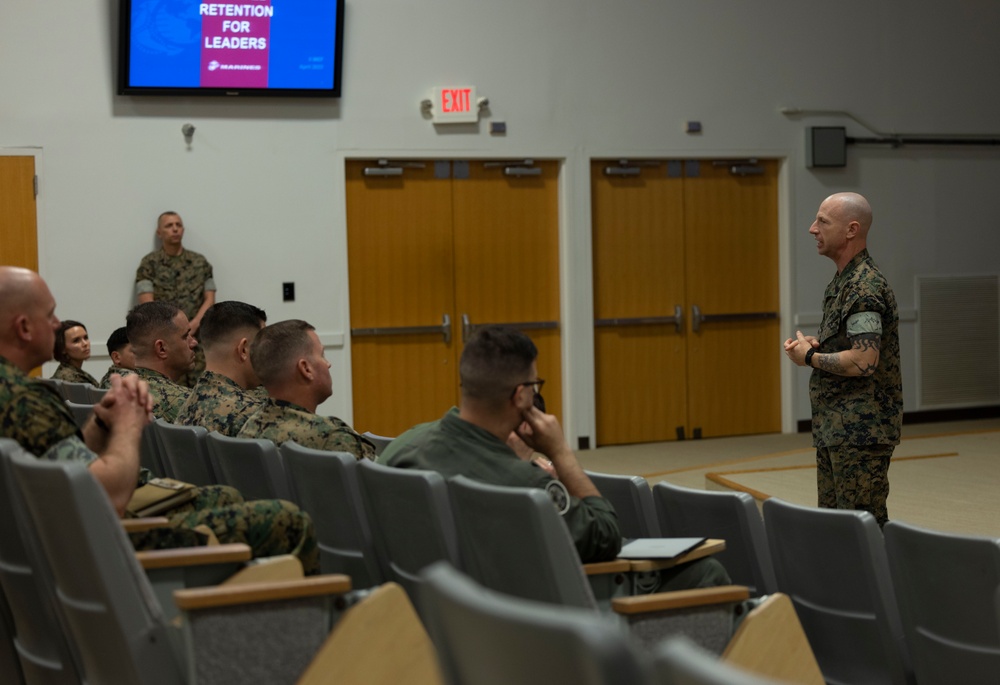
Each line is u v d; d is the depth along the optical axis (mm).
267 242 8500
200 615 2012
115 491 2527
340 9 8383
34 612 2502
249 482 3354
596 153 9180
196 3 8078
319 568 2744
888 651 2549
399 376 8953
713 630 2230
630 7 9219
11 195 7934
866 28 9828
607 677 1058
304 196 8570
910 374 10141
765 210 9758
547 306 9273
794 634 2242
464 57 8852
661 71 9312
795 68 9641
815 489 6391
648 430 9562
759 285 9781
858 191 9883
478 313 9109
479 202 9078
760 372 9828
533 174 9133
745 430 9828
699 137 9422
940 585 2396
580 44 9117
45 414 2545
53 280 8039
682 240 9555
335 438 3553
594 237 9336
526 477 2527
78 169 8062
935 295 10148
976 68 10164
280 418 3609
